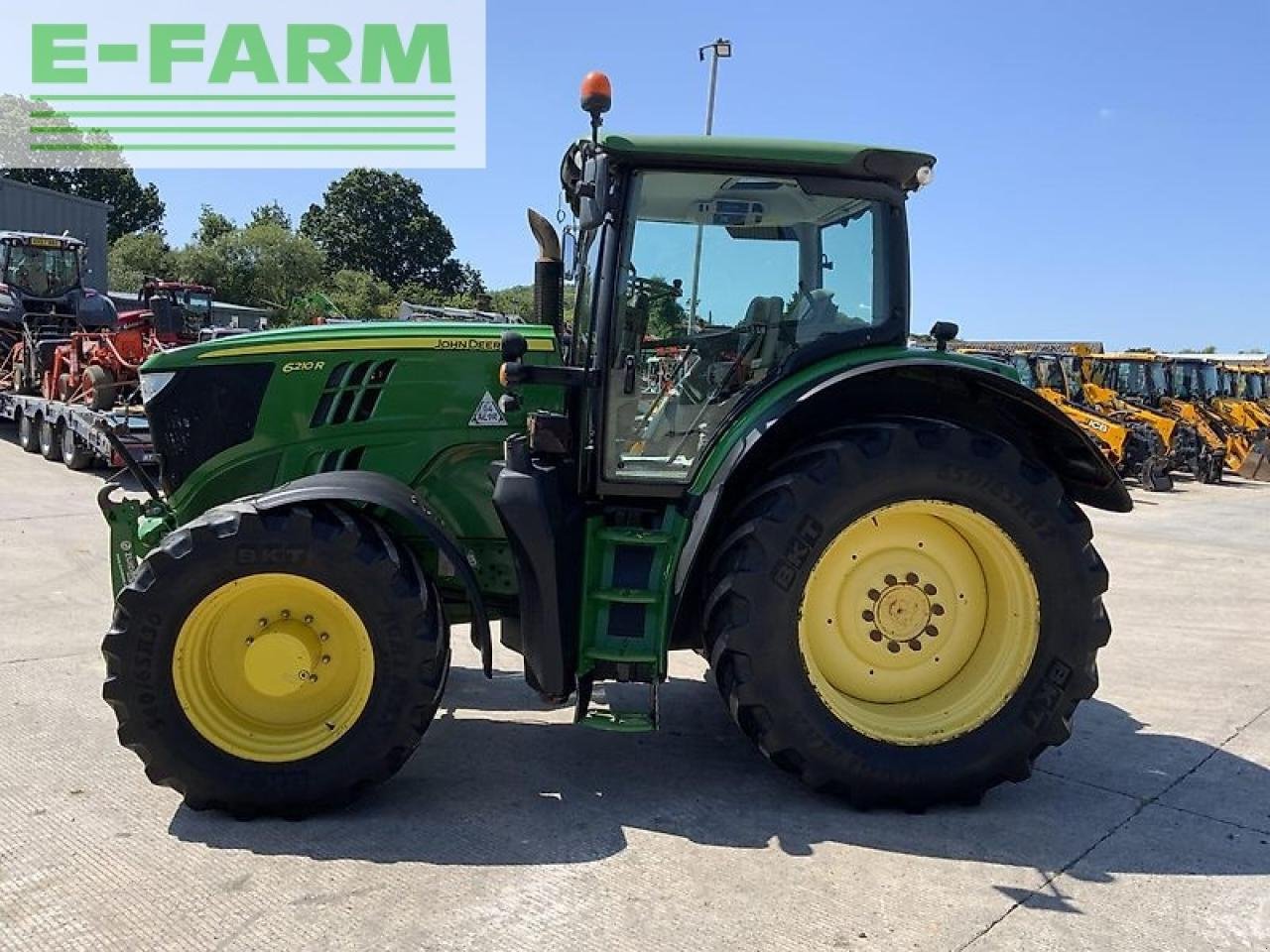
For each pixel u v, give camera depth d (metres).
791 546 3.41
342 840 3.24
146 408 4.21
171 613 3.29
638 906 2.86
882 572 3.68
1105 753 4.16
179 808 3.46
